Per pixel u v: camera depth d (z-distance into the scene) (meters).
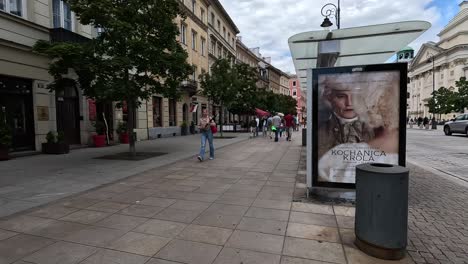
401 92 4.51
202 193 5.41
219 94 20.12
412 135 23.33
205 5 30.25
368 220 3.01
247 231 3.65
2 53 9.90
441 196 5.17
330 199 4.86
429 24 4.84
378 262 2.89
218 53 35.41
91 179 6.57
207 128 9.41
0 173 7.24
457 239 3.41
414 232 3.61
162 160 9.37
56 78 9.21
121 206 4.65
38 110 11.30
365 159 4.73
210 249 3.18
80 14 8.49
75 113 13.58
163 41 9.80
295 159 9.68
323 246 3.23
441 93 44.06
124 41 8.98
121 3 9.04
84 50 8.41
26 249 3.18
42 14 11.58
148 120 19.42
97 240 3.40
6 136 9.41
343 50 6.55
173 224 3.89
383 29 5.19
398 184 2.88
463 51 62.34
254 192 5.47
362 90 4.66
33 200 4.96
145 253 3.09
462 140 17.89
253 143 15.88
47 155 10.70
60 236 3.52
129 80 9.43
